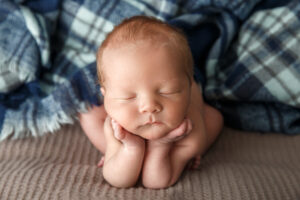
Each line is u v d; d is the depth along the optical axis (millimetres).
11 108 1151
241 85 1210
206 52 1361
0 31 1188
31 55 1197
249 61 1238
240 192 881
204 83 1284
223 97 1234
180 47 799
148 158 905
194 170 1008
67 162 1052
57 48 1353
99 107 1112
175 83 768
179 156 936
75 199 838
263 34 1275
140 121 791
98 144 1096
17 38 1197
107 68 792
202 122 981
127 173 894
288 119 1181
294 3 1282
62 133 1135
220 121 1144
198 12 1294
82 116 1110
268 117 1196
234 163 1054
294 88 1180
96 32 1316
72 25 1327
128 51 762
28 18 1210
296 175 961
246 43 1304
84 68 1148
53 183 896
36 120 1124
